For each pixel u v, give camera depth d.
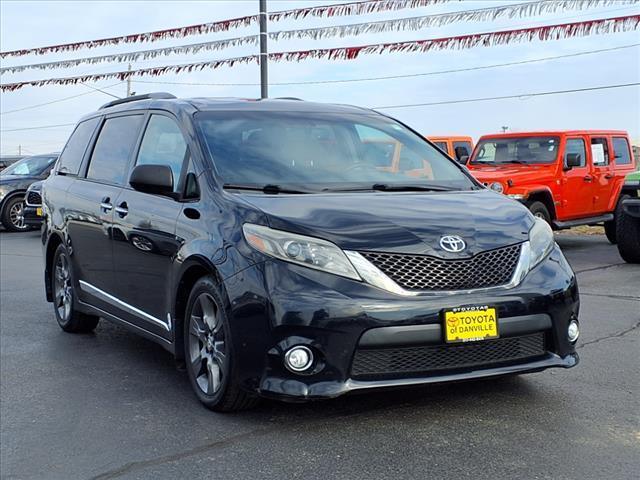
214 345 4.30
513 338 4.05
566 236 15.12
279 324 3.81
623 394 4.55
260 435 4.03
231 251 4.10
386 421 4.16
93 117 6.76
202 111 5.21
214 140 4.89
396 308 3.78
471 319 3.87
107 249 5.64
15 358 5.81
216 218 4.35
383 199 4.43
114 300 5.63
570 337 4.30
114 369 5.47
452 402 4.44
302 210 4.14
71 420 4.41
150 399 4.75
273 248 3.94
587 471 3.46
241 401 4.24
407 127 5.80
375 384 3.80
